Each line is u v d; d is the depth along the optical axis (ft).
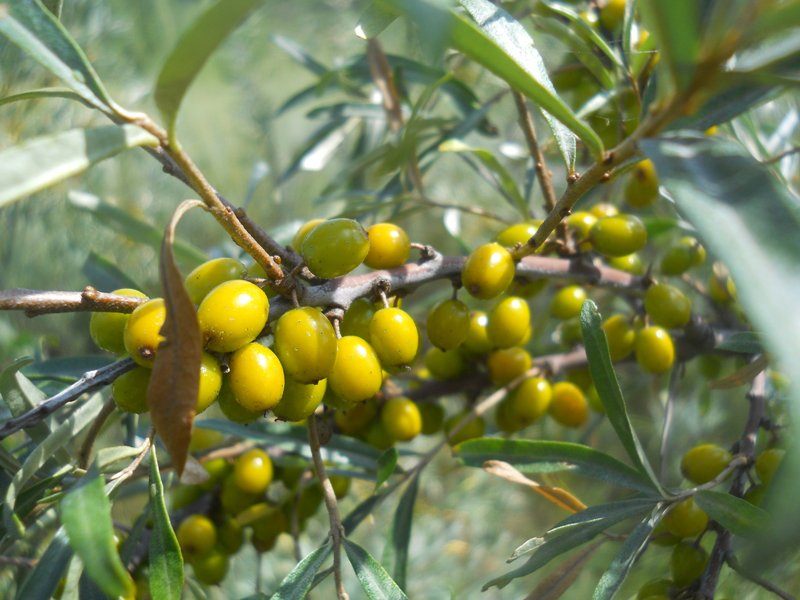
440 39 0.25
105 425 0.48
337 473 0.54
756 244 0.27
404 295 0.44
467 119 0.63
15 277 0.85
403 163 0.60
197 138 1.06
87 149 0.30
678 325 0.53
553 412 0.60
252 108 1.06
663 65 0.31
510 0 0.62
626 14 0.51
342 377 0.38
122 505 0.76
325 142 0.74
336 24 1.09
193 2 0.87
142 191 0.96
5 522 0.37
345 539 0.40
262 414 0.37
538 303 0.81
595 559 0.79
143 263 0.92
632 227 0.49
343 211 0.61
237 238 0.35
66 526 0.31
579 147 0.66
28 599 0.36
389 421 0.54
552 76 0.61
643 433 0.88
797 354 0.24
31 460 0.38
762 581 0.42
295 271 0.38
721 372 0.68
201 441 0.60
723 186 0.29
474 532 0.97
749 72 0.30
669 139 0.32
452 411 0.92
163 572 0.35
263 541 0.58
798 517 0.24
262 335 0.38
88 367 0.52
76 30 0.86
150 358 0.34
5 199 0.28
